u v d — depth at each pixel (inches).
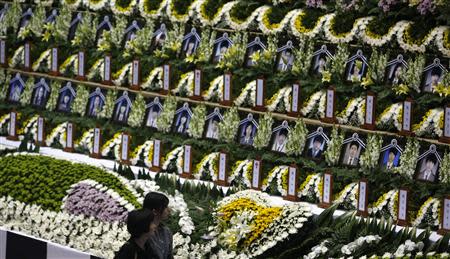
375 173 494.6
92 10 625.6
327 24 521.3
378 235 456.8
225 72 554.6
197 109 566.3
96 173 522.0
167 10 586.2
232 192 519.8
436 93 485.4
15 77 652.1
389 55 502.9
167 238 416.2
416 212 482.0
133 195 502.6
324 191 506.3
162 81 586.2
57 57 631.8
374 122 501.7
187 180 537.3
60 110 628.1
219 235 473.4
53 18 643.5
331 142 511.8
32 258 490.3
